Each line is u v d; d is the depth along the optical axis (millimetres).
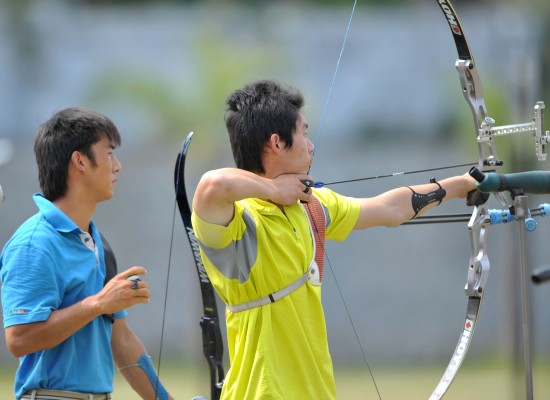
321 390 12797
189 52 37438
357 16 49781
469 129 37562
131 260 45062
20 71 46531
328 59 45875
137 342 15414
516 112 32500
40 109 46219
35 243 13648
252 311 12781
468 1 45844
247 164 13336
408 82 45938
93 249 14508
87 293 14102
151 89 34344
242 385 12789
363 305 45094
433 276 45250
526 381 14352
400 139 45844
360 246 45062
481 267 14516
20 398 13953
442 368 44312
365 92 46031
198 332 38469
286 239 12852
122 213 45062
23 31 46312
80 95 45812
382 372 44000
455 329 45156
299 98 13406
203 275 14648
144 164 44844
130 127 43094
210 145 34906
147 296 13695
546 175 14141
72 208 14234
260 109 13125
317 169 45500
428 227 45219
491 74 39250
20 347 13383
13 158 45656
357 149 45781
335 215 13891
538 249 42875
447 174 44875
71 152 14070
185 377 41188
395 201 14453
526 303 14406
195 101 34219
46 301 13461
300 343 12758
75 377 13906
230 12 37188
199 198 12203
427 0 48656
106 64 44812
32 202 45656
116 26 47062
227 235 12367
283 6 45375
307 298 12961
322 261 13336
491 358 44906
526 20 37312
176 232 45031
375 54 46000
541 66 34062
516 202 14172
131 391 38875
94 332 14172
